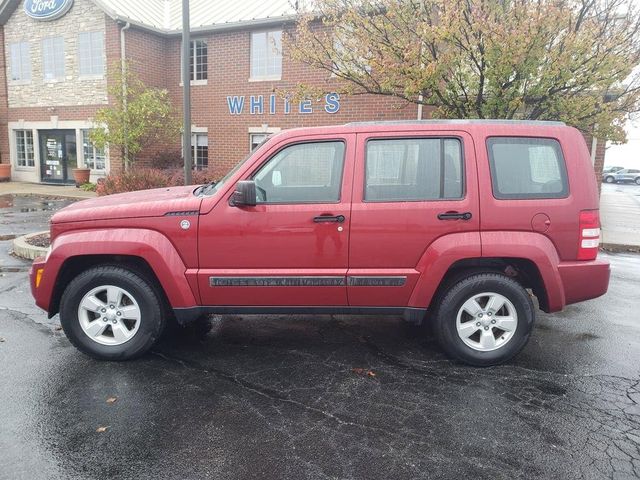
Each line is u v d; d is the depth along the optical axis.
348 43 9.27
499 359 4.11
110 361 4.18
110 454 2.91
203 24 16.89
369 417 3.35
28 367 4.05
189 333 4.89
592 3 7.91
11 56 20.11
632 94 8.46
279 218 3.98
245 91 16.44
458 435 3.14
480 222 3.94
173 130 16.38
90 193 17.45
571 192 3.99
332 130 4.05
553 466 2.84
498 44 7.70
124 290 4.11
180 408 3.44
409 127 4.03
